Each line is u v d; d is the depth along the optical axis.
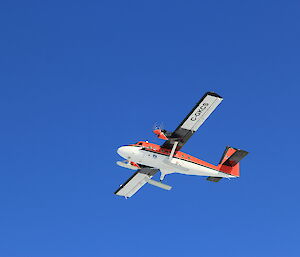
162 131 66.31
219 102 62.03
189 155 70.12
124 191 79.44
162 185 68.81
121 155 68.12
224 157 72.62
